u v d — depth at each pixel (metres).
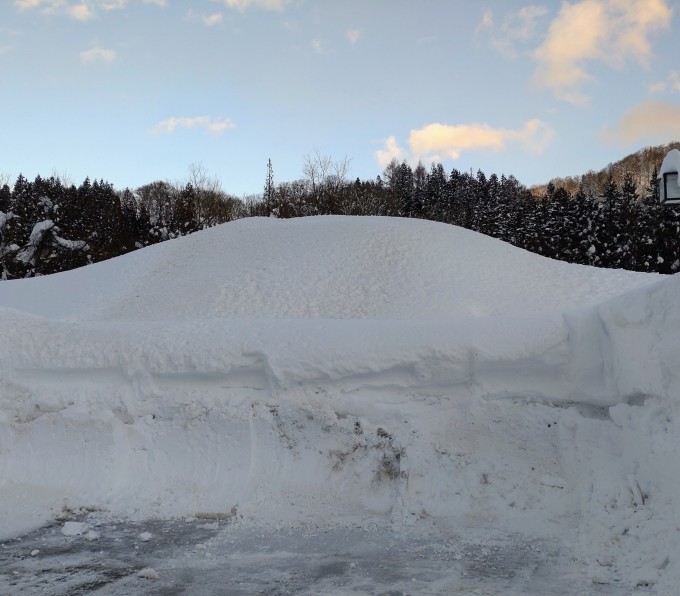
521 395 6.14
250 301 13.09
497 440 5.97
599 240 40.19
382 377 6.54
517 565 4.57
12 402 7.27
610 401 5.75
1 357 7.50
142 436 6.77
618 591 4.06
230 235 17.67
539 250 43.34
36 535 5.51
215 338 7.25
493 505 5.51
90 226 44.69
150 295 14.62
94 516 5.99
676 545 4.20
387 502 5.79
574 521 5.15
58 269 35.72
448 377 6.36
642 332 5.49
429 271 13.79
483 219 47.81
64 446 6.90
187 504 6.07
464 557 4.76
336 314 12.21
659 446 4.80
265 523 5.67
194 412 6.72
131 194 57.38
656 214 38.84
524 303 12.67
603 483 5.18
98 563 4.82
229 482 6.28
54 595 4.21
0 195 50.22
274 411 6.57
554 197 49.47
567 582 4.25
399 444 6.07
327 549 5.04
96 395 7.07
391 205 45.72
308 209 43.62
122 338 7.51
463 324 6.73
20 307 16.31
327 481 6.09
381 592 4.18
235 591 4.25
